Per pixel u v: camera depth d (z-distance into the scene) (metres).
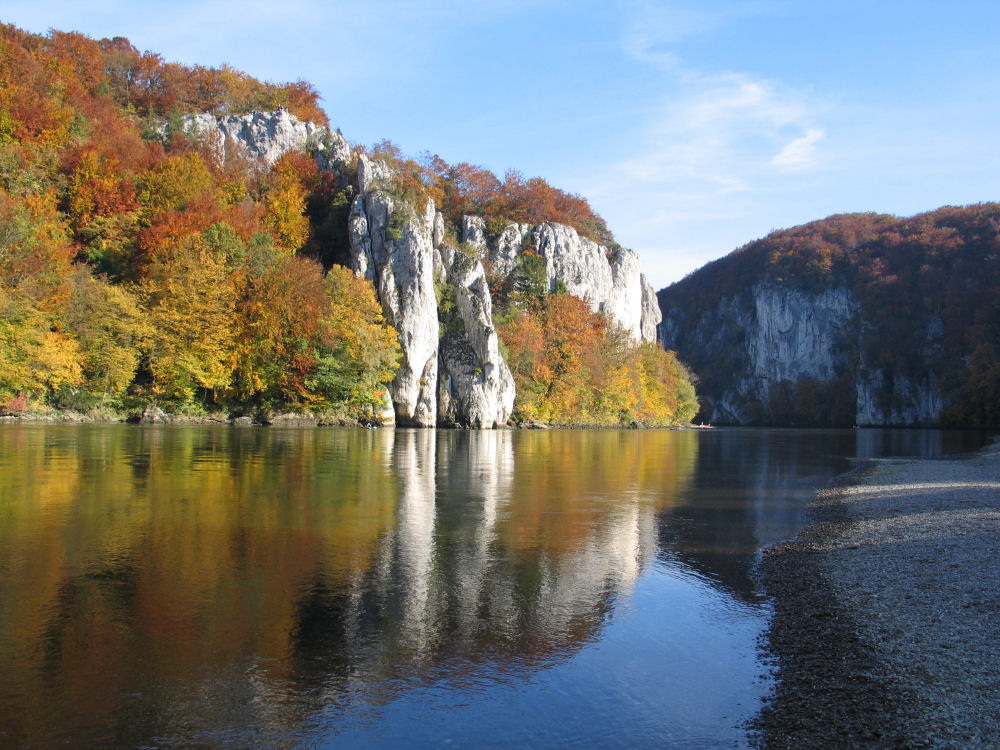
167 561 15.14
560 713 8.85
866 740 8.02
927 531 19.11
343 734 8.25
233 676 9.68
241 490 24.31
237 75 106.94
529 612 12.63
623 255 132.25
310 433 56.59
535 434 74.31
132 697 8.99
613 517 22.06
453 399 82.25
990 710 8.59
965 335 145.25
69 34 93.19
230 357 63.50
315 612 12.26
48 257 55.53
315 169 93.06
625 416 107.56
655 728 8.46
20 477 25.47
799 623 12.16
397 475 30.20
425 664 10.24
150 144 81.69
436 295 84.69
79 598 12.62
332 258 85.56
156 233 64.75
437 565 15.51
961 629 11.34
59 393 56.03
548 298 103.12
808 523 22.02
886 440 76.50
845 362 179.12
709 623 12.22
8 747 7.71
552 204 124.31
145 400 59.88
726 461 45.03
